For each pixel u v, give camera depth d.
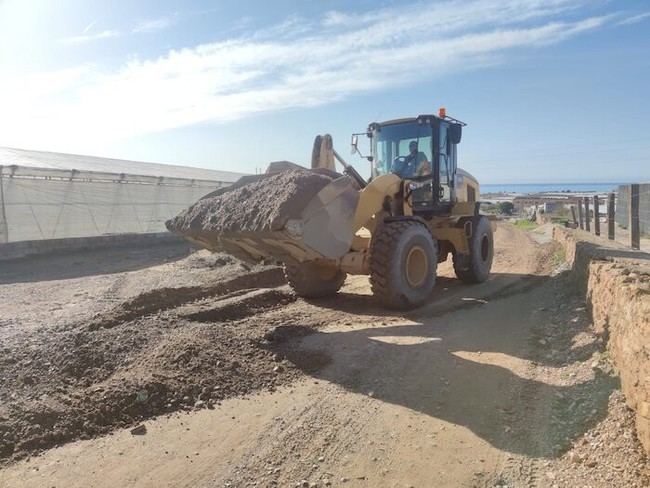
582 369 4.92
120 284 10.95
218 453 3.70
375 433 3.96
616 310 4.75
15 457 3.64
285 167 7.74
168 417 4.28
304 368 5.30
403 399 4.55
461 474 3.40
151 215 22.83
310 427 4.07
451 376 5.01
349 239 6.67
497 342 6.06
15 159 22.11
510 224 32.66
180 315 6.77
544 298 8.38
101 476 3.44
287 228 5.70
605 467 3.32
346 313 7.54
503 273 11.54
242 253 6.90
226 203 6.74
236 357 5.36
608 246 9.11
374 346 5.90
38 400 4.28
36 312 8.20
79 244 17.70
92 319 6.88
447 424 4.07
